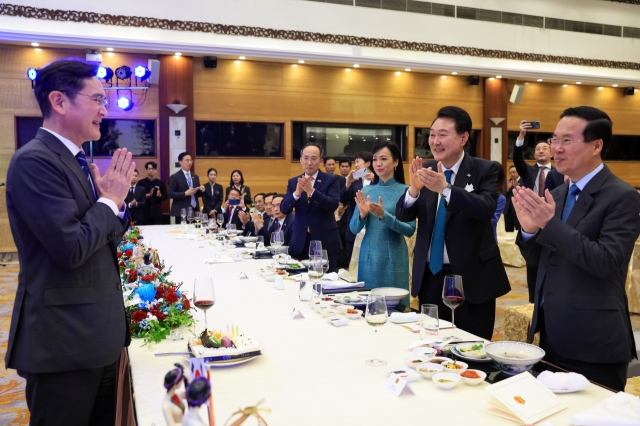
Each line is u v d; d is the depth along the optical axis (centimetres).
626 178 1353
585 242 184
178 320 209
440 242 270
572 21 1198
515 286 692
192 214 729
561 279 200
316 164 439
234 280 321
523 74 1142
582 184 204
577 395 149
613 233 187
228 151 1029
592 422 128
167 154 965
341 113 1095
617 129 1332
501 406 139
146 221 899
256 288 297
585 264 184
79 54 909
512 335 360
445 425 132
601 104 1311
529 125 524
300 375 166
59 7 852
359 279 334
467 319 268
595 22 1222
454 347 187
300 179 414
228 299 270
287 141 1061
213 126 1016
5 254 898
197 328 218
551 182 426
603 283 193
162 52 925
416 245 283
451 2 1089
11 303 593
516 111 1227
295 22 988
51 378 164
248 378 164
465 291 263
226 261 396
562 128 201
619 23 1247
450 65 1081
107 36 877
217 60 1007
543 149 529
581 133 197
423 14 1071
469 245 263
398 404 145
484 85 1179
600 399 146
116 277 179
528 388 144
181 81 958
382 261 325
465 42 1107
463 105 1174
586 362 195
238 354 175
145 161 977
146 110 966
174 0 914
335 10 1011
